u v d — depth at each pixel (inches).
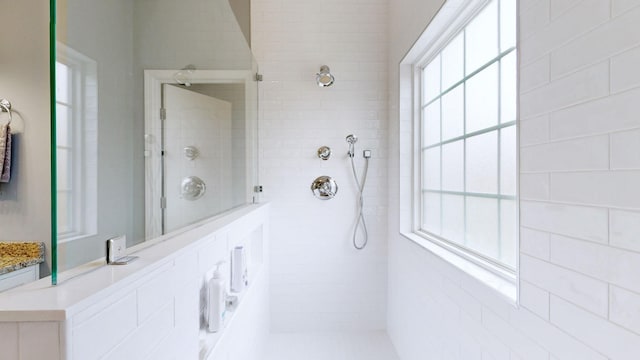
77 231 27.8
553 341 36.3
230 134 74.5
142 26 39.3
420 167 98.4
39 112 77.7
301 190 114.4
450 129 77.5
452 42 75.9
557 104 35.6
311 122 114.3
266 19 113.8
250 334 77.9
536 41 39.1
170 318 35.9
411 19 87.1
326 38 114.2
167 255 34.9
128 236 35.6
